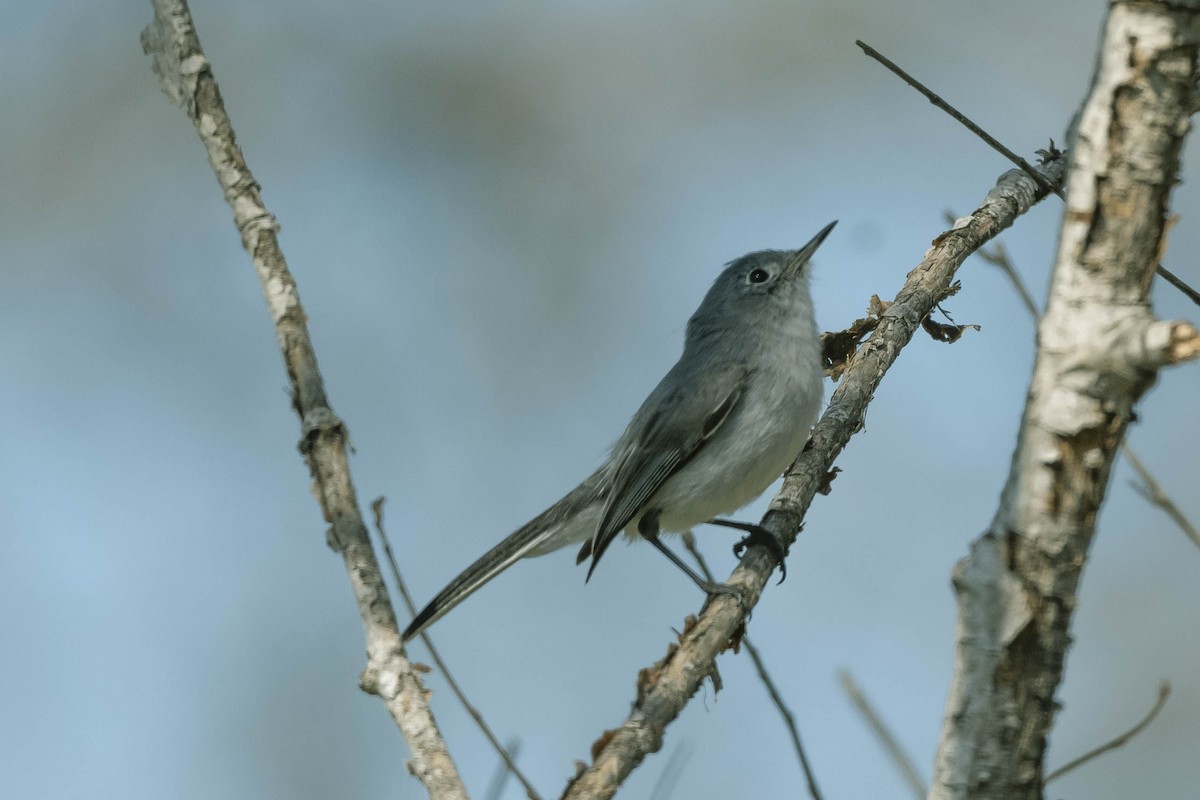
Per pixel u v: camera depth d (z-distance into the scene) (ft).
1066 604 15.94
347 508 20.13
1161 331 14.33
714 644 22.13
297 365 21.22
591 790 17.80
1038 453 15.64
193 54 22.75
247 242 22.17
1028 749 16.34
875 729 23.54
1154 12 14.46
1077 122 15.48
